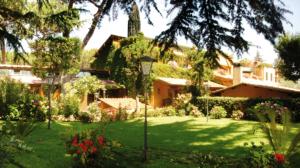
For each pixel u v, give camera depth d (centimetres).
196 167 809
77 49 2014
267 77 4588
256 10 420
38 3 708
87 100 3150
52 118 1942
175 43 500
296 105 2173
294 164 707
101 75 3641
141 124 1952
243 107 2450
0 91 1745
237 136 1391
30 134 1203
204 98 2686
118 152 941
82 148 716
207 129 1684
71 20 812
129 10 520
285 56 2848
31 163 737
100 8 523
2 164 606
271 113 802
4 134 895
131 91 3073
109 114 2178
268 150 1035
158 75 3288
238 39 464
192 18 469
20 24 741
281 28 414
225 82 3859
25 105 1734
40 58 2030
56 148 946
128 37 3033
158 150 1048
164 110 2652
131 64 2986
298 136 691
